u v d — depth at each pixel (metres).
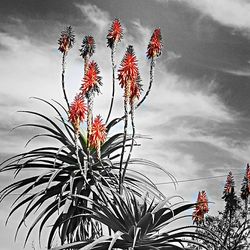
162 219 10.22
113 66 11.59
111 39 11.55
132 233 10.08
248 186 12.90
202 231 11.88
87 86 10.48
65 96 11.83
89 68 10.55
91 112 10.62
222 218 12.97
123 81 10.41
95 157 11.80
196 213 12.16
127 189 11.33
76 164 11.73
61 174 11.93
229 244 12.74
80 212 11.80
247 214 12.89
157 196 11.83
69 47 12.08
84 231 12.08
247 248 12.77
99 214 10.43
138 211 10.30
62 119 11.61
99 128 10.59
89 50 11.99
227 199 12.95
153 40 10.77
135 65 10.37
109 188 11.12
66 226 11.41
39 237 11.63
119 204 10.37
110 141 11.71
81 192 11.78
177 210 10.16
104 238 9.92
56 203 11.61
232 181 13.05
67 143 11.72
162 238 10.35
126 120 10.69
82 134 11.70
